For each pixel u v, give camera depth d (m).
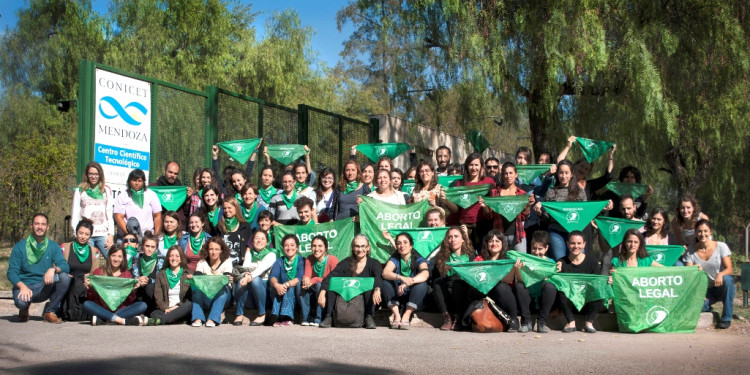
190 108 12.89
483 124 17.38
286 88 30.55
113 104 11.55
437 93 18.05
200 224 9.74
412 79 18.19
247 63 30.14
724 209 26.25
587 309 8.85
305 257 9.50
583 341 7.78
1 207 21.84
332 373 5.77
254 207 10.60
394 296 9.09
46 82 32.19
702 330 9.05
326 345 7.27
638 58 15.39
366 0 18.64
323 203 11.09
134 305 9.06
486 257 8.95
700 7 16.44
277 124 14.84
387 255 10.02
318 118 15.98
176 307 9.16
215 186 10.57
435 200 10.20
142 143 12.01
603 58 15.19
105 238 10.40
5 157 22.97
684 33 16.62
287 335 8.08
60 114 30.98
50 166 21.92
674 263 9.46
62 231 21.78
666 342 7.78
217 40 31.80
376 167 11.18
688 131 17.41
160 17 30.56
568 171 9.91
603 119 17.64
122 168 11.67
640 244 9.23
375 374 5.76
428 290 9.12
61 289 9.27
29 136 29.59
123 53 28.88
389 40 18.36
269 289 9.45
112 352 6.69
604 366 6.14
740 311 10.69
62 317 9.51
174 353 6.64
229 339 7.66
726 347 7.39
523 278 8.57
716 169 20.77
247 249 9.75
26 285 9.26
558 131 17.62
